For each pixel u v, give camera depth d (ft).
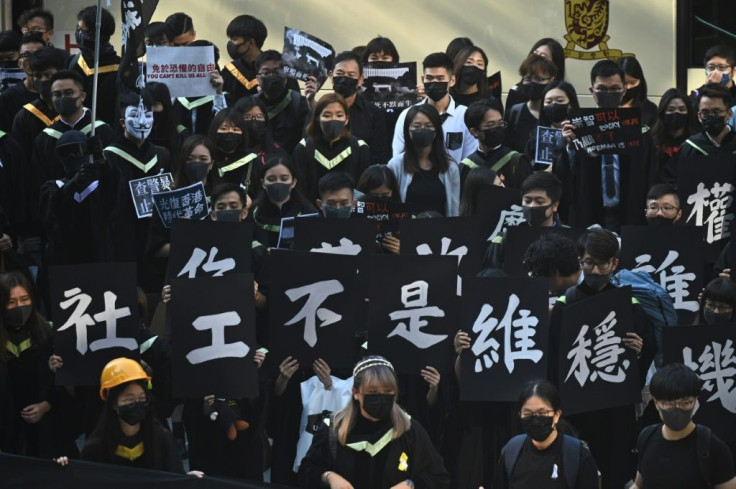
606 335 51.72
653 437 47.96
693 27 86.12
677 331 51.83
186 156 61.46
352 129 71.46
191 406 53.52
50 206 59.41
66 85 63.36
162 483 47.85
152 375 52.75
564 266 53.36
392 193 62.59
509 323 51.21
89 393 52.70
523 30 84.48
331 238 54.75
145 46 65.87
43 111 66.80
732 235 59.26
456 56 74.90
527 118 72.49
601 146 64.44
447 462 53.31
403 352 51.98
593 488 46.93
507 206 59.93
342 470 47.60
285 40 71.31
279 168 60.44
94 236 59.52
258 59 71.51
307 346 52.29
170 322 52.70
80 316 51.06
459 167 66.13
